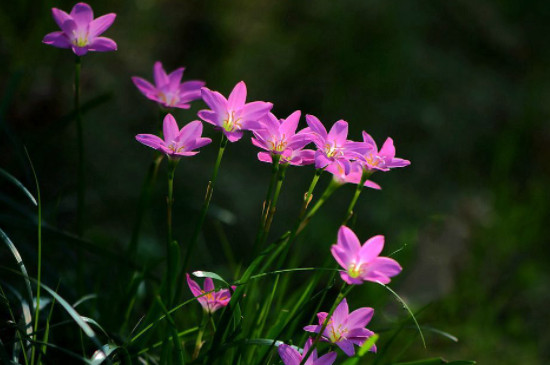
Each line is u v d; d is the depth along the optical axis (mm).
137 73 4598
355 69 5500
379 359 2891
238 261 3789
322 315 2768
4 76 3832
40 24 4188
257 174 4371
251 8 5582
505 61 6641
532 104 6168
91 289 3102
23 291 3070
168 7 5227
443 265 4375
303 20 5703
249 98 4922
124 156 3973
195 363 2803
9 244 2854
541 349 4148
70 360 2918
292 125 2791
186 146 2803
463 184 5223
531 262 4898
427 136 5352
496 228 5020
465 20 6684
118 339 2873
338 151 2781
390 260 2719
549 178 5715
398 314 3848
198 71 4965
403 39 5918
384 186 4742
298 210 4230
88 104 3082
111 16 2865
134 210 3688
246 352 2887
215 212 3318
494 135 5707
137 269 3008
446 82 5883
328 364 2768
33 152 3096
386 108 5363
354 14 5855
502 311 4422
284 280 3029
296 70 5281
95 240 3355
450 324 4094
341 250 2717
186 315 3193
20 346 2840
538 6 7621
